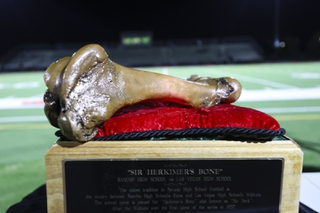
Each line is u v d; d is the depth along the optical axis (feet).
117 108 2.43
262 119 2.40
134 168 2.33
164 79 2.64
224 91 2.85
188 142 2.35
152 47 39.86
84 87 2.29
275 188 2.36
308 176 3.56
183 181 2.35
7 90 14.05
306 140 5.34
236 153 2.32
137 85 2.50
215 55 37.45
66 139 2.40
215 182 2.35
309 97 10.03
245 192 2.36
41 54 38.09
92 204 2.37
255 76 17.57
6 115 8.34
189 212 2.40
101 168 2.33
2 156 4.90
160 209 2.39
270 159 2.32
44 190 3.40
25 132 6.49
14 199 3.51
